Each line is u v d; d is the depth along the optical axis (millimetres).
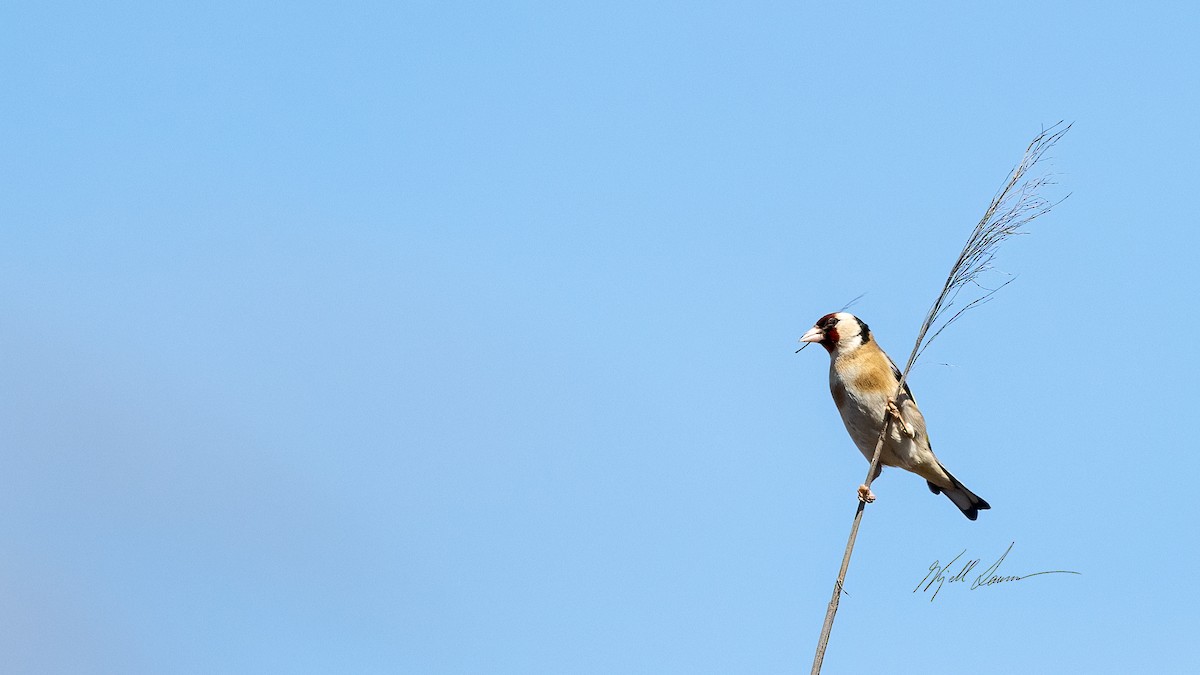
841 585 8703
